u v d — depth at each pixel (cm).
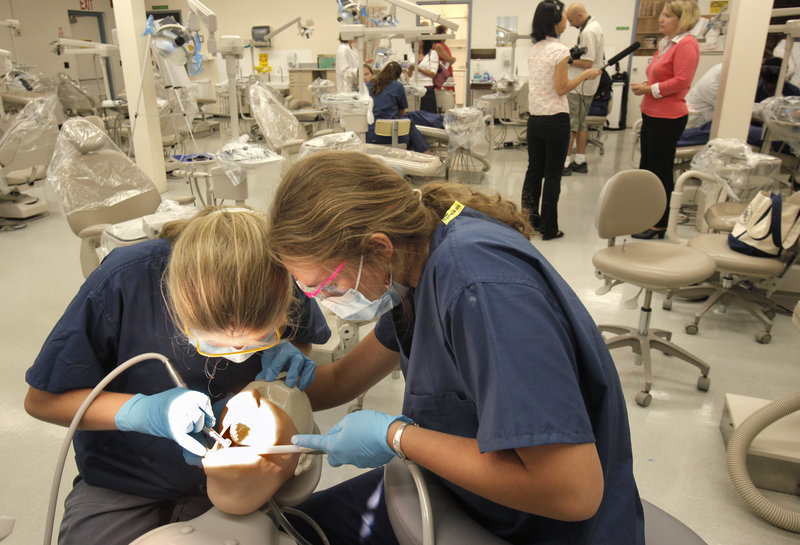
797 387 234
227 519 90
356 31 363
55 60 940
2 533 77
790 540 162
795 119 360
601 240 410
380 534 111
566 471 68
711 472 188
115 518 103
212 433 91
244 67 1072
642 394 221
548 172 392
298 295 110
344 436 87
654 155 385
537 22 365
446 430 89
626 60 920
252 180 568
